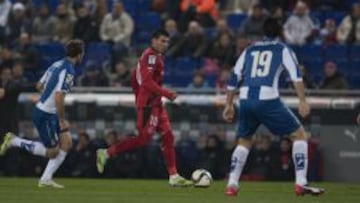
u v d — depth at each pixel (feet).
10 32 229.86
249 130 120.16
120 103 188.14
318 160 182.70
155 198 114.52
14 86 187.52
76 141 186.50
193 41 217.15
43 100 136.26
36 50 214.28
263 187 148.56
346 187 153.07
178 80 212.84
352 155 182.29
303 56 217.77
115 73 210.79
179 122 187.01
